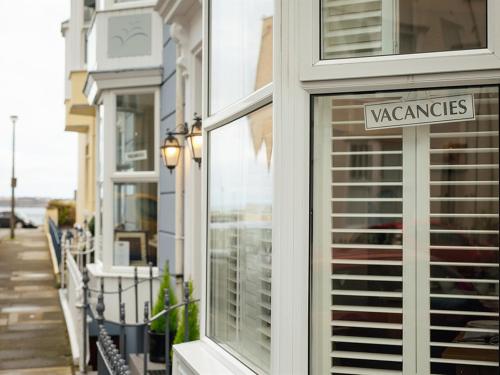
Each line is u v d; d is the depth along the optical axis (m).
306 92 3.02
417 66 2.87
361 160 3.02
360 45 2.99
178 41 7.27
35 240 26.91
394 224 3.01
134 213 8.90
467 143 2.91
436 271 2.97
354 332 3.04
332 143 3.04
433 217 2.97
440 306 2.96
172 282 7.71
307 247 3.03
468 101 2.89
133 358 6.87
